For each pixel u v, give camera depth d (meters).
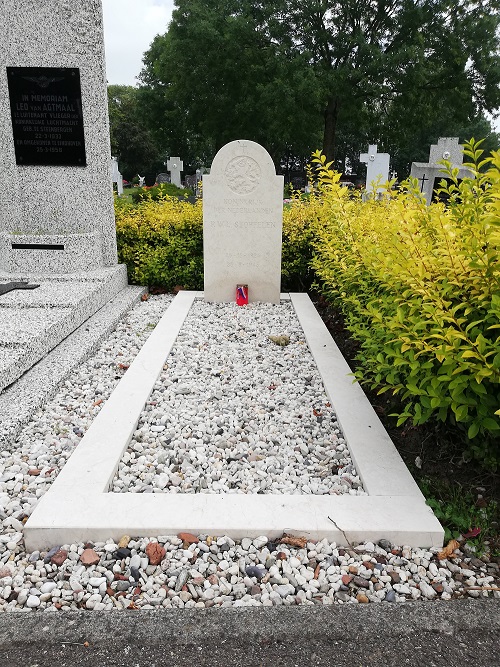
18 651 1.98
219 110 28.84
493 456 2.87
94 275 6.69
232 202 6.62
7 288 5.96
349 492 2.91
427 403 2.80
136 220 7.91
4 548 2.54
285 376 4.51
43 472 3.07
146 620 2.13
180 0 29.83
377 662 1.96
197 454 3.30
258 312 6.49
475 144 2.80
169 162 30.78
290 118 25.19
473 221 2.79
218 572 2.36
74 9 6.50
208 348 5.16
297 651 2.00
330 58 27.62
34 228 7.20
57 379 4.19
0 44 6.61
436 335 2.50
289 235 7.57
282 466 3.24
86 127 6.90
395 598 2.27
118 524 2.52
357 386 4.18
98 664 1.93
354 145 53.94
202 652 1.99
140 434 3.49
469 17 25.67
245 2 26.69
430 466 3.16
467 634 2.08
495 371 2.45
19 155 6.95
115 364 4.79
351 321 4.07
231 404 3.99
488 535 2.62
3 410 3.65
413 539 2.53
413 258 2.94
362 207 6.18
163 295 7.59
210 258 6.82
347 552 2.49
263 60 27.19
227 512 2.62
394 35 27.39
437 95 27.52
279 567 2.40
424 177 14.24
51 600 2.25
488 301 2.64
